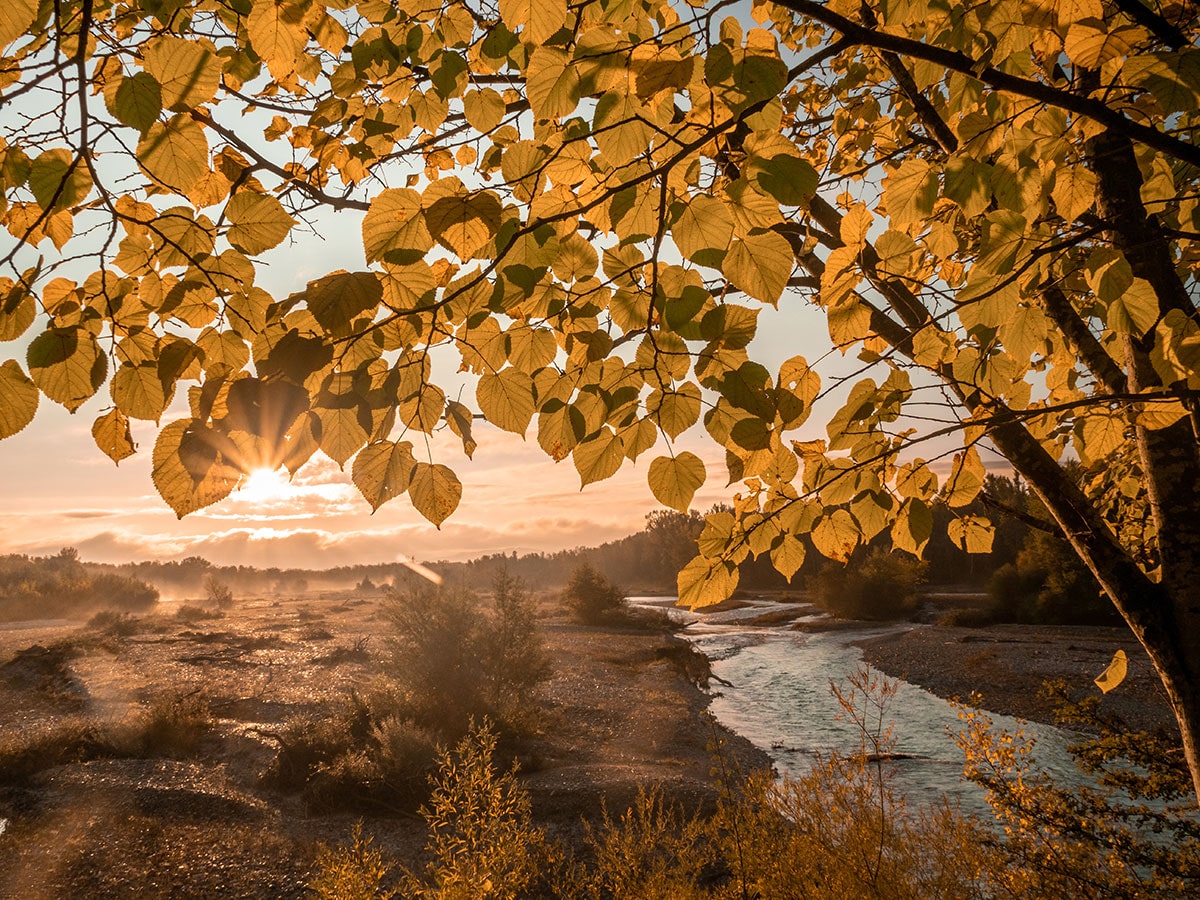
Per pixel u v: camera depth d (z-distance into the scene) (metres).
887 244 1.53
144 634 36.38
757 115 1.23
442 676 15.42
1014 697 20.83
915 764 13.93
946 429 1.73
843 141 3.10
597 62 1.19
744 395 1.35
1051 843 4.14
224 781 12.52
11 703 19.38
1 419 1.19
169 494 1.07
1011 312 1.71
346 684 21.53
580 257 1.41
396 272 1.21
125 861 9.51
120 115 1.09
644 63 1.16
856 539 2.08
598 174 1.34
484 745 5.76
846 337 1.71
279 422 1.01
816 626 46.72
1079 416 2.33
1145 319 1.66
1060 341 2.69
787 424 1.61
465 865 5.09
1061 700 4.76
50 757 13.16
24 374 1.19
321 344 1.06
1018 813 4.41
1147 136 1.29
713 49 1.14
